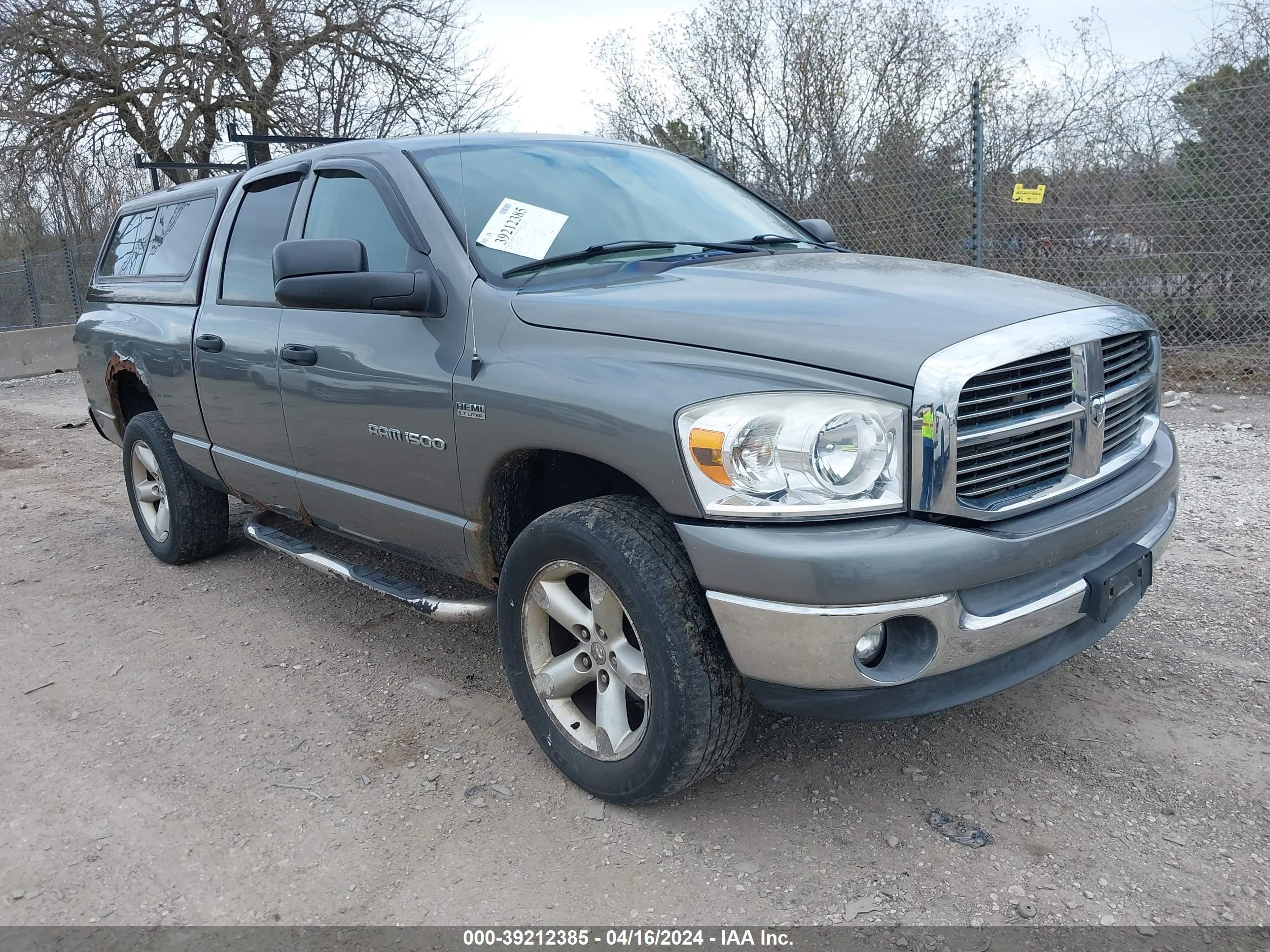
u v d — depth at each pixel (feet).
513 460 9.27
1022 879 7.64
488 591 14.05
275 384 12.04
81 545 17.88
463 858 8.30
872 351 7.29
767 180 37.11
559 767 9.21
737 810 8.77
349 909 7.74
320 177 12.09
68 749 10.46
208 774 9.84
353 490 11.39
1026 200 27.14
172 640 13.26
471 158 11.05
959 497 7.28
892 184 31.81
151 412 16.17
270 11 52.90
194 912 7.79
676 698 7.87
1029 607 7.57
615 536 8.11
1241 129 26.32
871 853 8.07
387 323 10.41
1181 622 11.98
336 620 13.69
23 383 48.78
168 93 55.36
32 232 65.10
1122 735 9.60
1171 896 7.38
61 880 8.24
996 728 9.87
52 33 54.60
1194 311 27.89
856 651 7.26
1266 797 8.50
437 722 10.65
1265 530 14.93
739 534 7.32
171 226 15.71
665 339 8.06
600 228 10.69
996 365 7.22
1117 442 8.96
